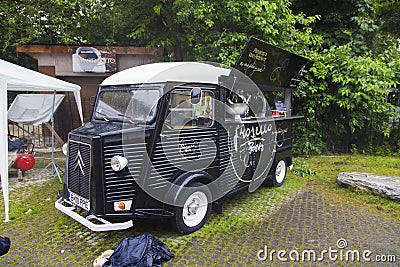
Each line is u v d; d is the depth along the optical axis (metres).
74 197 3.87
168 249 3.56
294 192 5.91
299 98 9.16
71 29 10.14
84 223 3.51
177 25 8.30
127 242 3.39
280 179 6.30
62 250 3.66
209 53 8.12
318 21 10.12
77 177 3.78
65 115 10.63
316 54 8.60
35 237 3.98
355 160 8.90
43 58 10.16
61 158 8.73
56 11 9.90
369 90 8.20
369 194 5.68
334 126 9.77
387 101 10.01
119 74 4.46
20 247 3.73
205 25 7.96
